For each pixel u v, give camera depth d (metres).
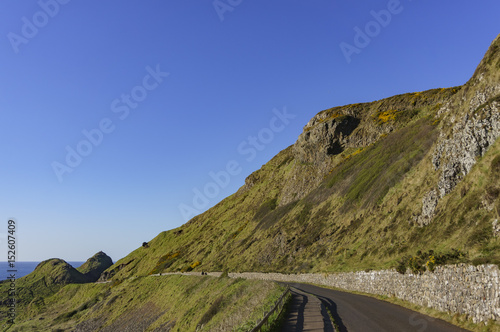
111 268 162.88
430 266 18.00
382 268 26.97
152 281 89.69
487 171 21.58
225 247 95.94
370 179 55.25
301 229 63.94
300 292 32.06
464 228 20.17
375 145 70.38
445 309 16.05
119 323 72.31
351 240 44.03
